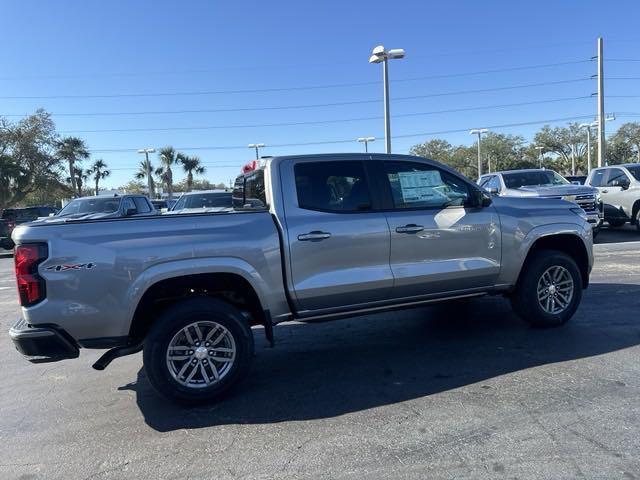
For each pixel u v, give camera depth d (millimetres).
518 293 5680
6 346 6332
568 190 12805
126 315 4020
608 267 9531
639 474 2949
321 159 4781
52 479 3191
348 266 4684
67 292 3889
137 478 3162
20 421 4082
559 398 3975
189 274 4152
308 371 4902
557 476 2961
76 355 4078
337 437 3561
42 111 40562
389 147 22609
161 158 60812
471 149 67938
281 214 4523
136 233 4086
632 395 3971
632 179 14555
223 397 4320
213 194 13648
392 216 4871
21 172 39281
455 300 5406
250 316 4664
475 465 3111
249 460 3312
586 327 5754
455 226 5109
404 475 3045
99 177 73938
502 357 4953
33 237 3895
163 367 4078
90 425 3953
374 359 5133
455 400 4047
